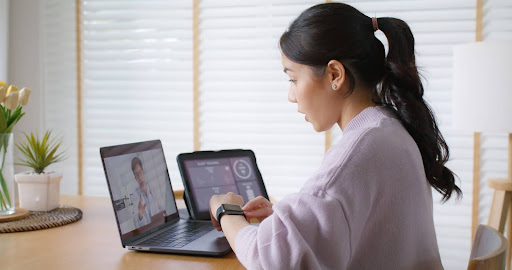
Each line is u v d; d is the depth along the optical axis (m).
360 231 1.04
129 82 3.23
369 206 1.03
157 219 1.55
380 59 1.15
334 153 1.06
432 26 2.83
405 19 2.85
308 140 3.02
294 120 3.03
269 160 3.07
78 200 2.02
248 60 3.07
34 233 1.51
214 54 3.11
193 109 3.15
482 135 2.81
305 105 1.16
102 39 3.21
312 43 1.10
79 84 3.25
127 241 1.36
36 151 1.79
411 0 2.84
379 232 1.06
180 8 3.12
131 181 1.46
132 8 3.18
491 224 2.46
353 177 1.01
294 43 1.13
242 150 1.88
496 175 2.81
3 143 1.62
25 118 3.29
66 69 3.26
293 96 1.20
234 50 3.09
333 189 1.01
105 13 3.21
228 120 3.11
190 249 1.31
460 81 2.43
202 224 1.62
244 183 1.81
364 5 2.88
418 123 1.17
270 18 3.03
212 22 3.10
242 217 1.30
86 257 1.28
